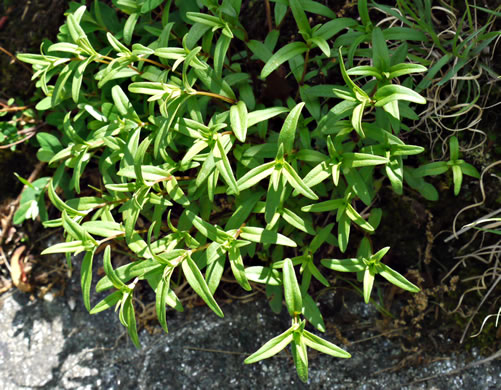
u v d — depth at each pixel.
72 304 0.65
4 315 0.66
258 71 0.59
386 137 0.52
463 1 0.58
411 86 0.56
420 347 0.60
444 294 0.60
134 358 0.63
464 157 0.58
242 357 0.61
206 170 0.53
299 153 0.54
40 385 0.63
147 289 0.64
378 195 0.60
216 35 0.60
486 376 0.59
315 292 0.62
